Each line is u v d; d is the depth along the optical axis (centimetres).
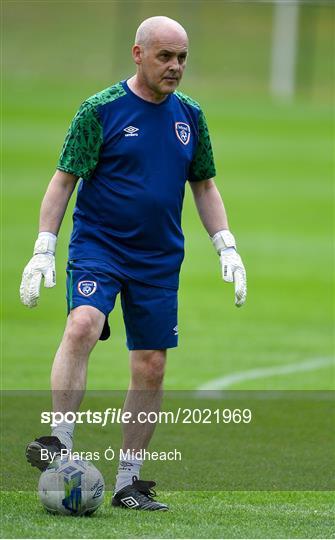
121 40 14812
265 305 4922
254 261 6034
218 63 14412
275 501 2044
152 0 16225
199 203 2088
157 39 1898
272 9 16600
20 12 15462
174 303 1991
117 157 1934
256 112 11694
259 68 14375
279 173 9044
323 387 3303
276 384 3338
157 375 1983
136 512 1892
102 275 1914
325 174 9119
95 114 1931
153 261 1958
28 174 8138
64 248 5791
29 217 6700
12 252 5703
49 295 4869
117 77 13338
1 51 13925
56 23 15200
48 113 10662
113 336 4128
